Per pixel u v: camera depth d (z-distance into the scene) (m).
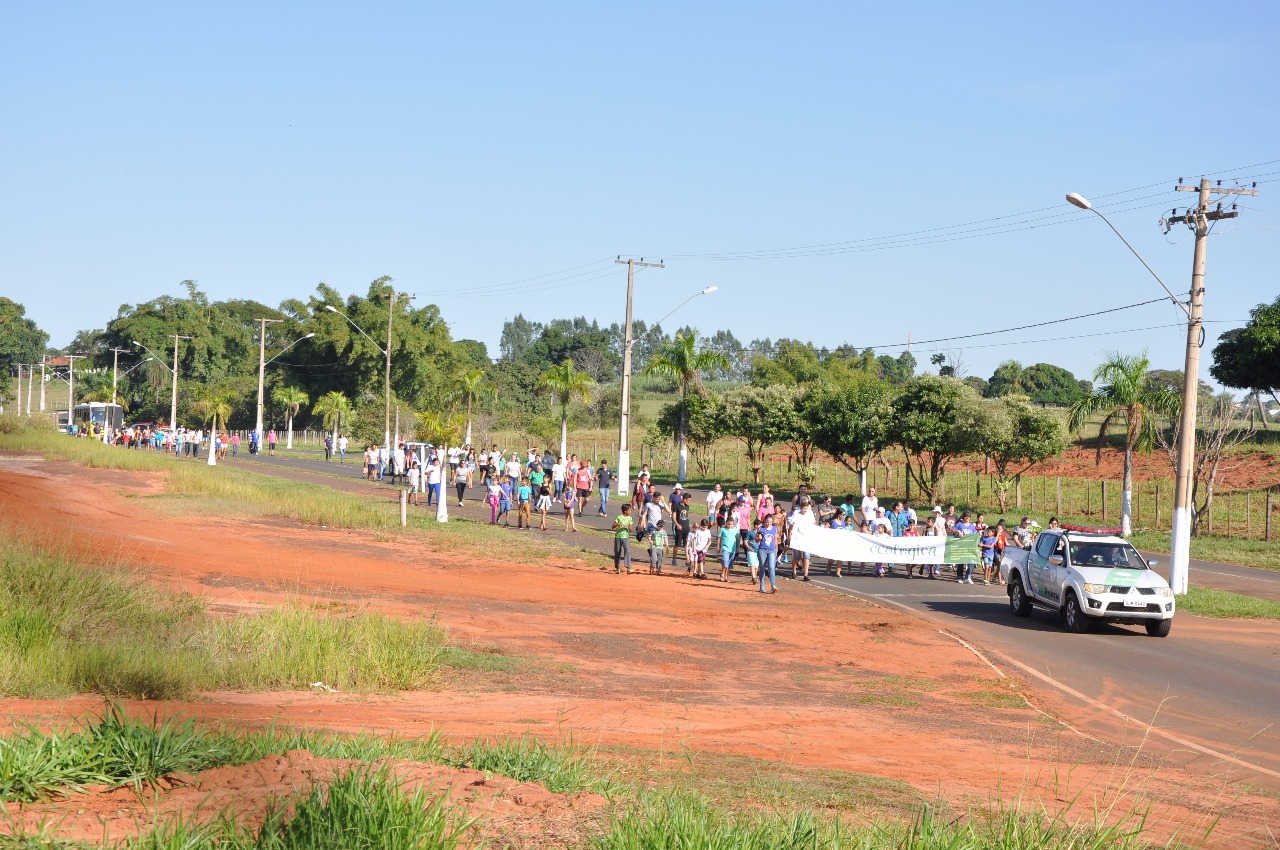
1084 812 7.98
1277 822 8.32
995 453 48.06
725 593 22.86
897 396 49.03
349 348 106.12
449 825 5.25
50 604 12.50
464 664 13.46
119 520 26.97
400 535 28.94
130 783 5.65
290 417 98.31
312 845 4.75
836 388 55.69
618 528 24.66
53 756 5.62
